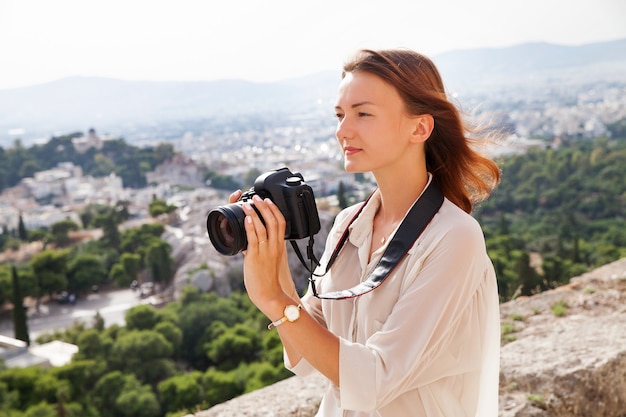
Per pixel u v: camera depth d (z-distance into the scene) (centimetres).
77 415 4244
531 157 9581
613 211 7531
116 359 4884
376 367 115
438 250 122
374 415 128
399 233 127
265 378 3734
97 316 6525
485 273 128
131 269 8175
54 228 9656
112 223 9244
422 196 129
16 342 5809
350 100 127
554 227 7038
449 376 127
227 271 6862
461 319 125
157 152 14838
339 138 132
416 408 125
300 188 122
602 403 301
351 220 146
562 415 288
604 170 8931
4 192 13125
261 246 115
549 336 364
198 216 9275
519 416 280
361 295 130
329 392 142
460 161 138
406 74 126
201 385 4200
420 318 118
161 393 4250
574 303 480
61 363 5438
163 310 5844
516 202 8200
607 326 374
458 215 126
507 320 459
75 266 8362
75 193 13138
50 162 15075
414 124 129
